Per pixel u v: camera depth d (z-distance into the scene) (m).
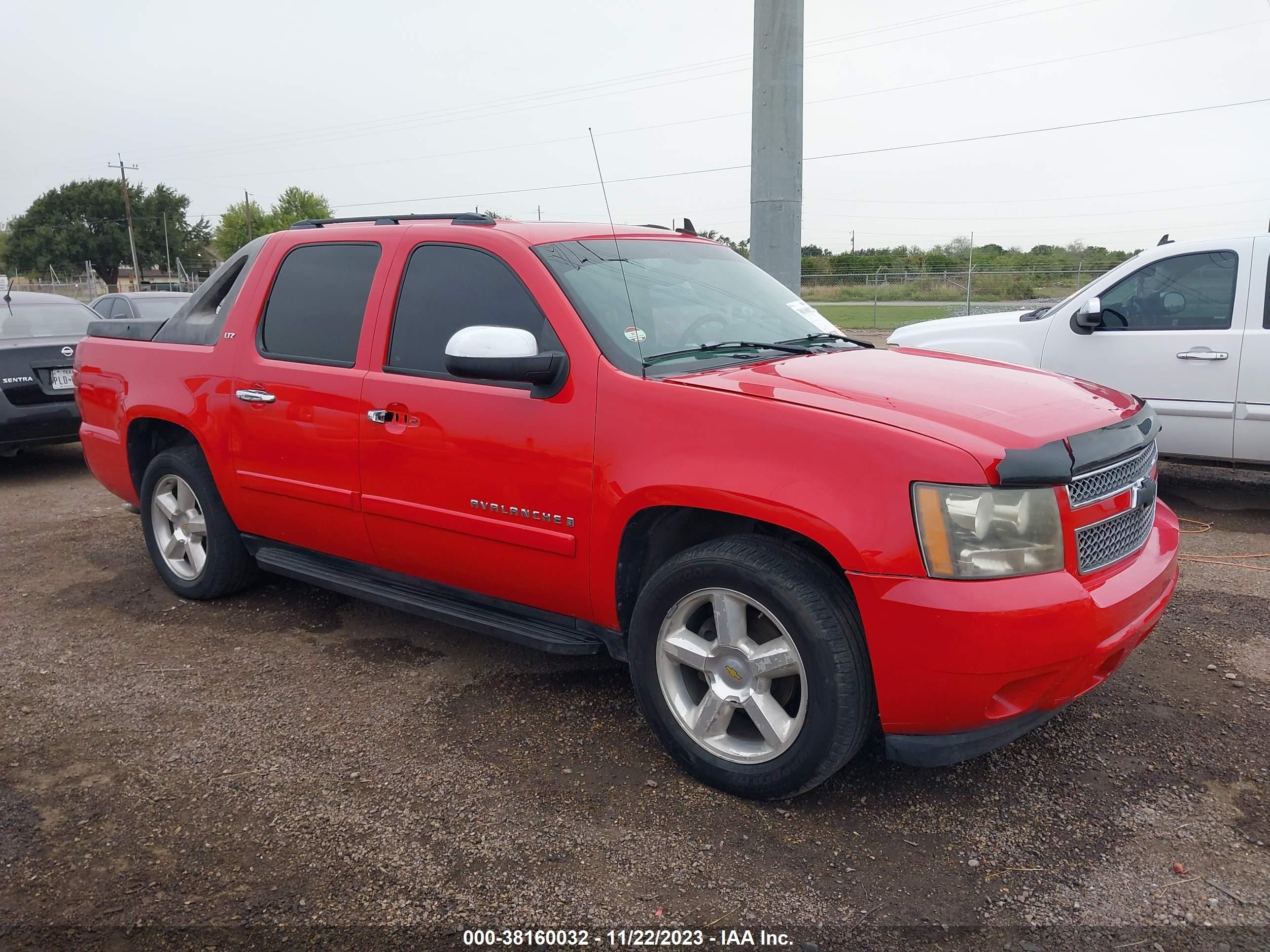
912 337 7.70
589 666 3.92
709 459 2.76
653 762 3.13
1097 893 2.45
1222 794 2.89
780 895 2.45
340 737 3.32
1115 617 2.63
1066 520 2.57
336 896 2.47
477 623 3.48
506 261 3.38
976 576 2.46
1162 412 6.29
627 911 2.40
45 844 2.71
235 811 2.86
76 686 3.77
